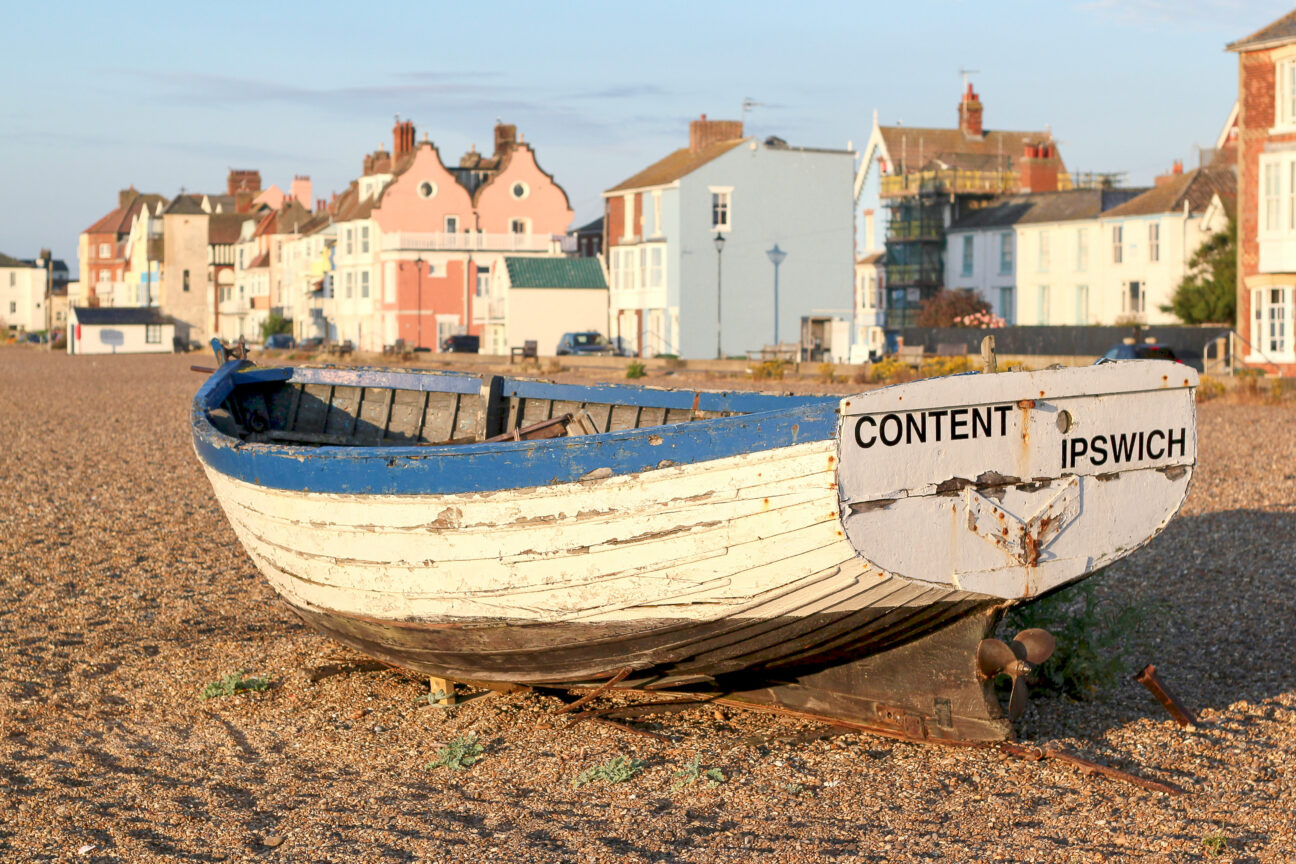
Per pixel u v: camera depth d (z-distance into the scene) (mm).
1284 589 9555
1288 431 20500
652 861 5273
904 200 66688
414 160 73125
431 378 10133
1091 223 55781
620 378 40750
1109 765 6324
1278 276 32906
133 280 129625
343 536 7188
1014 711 6477
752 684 7289
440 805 5988
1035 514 6113
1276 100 32844
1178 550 11070
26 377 47688
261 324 98812
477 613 6887
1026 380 6023
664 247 58281
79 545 12289
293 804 6008
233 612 9766
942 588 5957
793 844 5422
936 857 5285
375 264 74812
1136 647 8242
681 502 6090
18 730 7074
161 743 6918
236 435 9602
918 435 5809
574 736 6957
